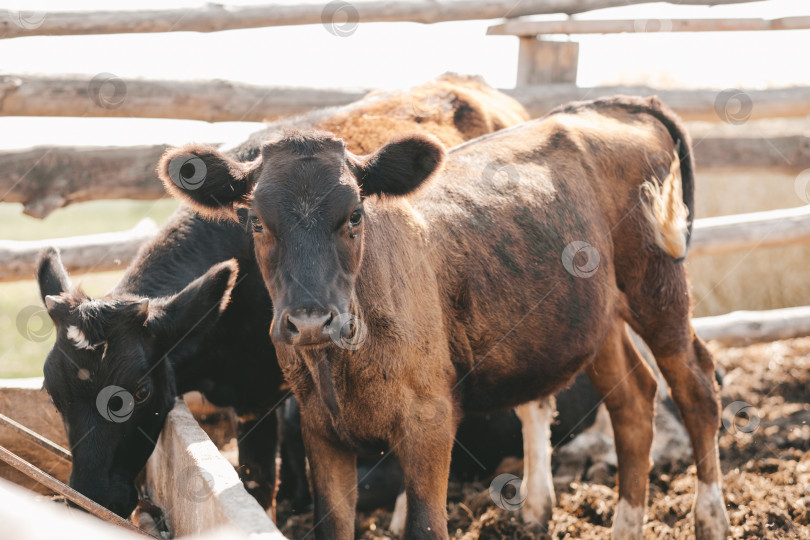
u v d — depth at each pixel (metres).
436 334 3.43
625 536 4.20
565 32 7.04
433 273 3.49
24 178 6.02
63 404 3.55
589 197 4.06
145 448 3.72
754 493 4.45
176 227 4.39
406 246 3.42
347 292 3.00
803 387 6.16
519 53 7.33
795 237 6.86
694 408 4.34
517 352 3.77
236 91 6.42
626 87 7.38
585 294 3.96
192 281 4.23
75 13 5.92
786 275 8.09
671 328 4.34
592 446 5.29
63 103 5.96
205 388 4.45
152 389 3.71
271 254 3.07
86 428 3.52
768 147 7.77
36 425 4.47
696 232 6.74
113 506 3.53
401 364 3.28
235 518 2.54
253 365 4.39
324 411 3.40
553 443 5.32
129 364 3.59
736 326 6.64
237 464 4.99
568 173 4.04
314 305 2.83
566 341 3.92
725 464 4.98
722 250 6.80
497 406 3.92
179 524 3.48
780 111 7.84
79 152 6.13
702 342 4.50
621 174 4.21
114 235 5.86
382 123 4.44
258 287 4.30
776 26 7.14
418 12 6.79
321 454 3.49
